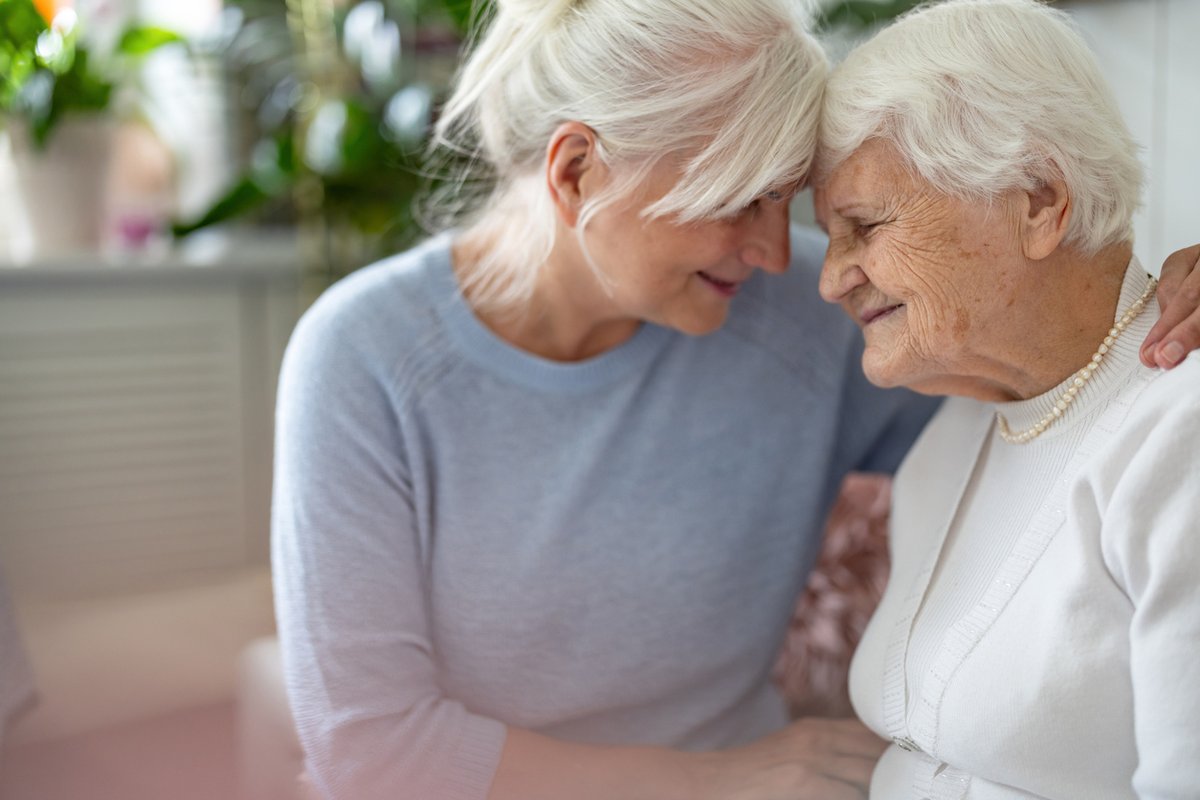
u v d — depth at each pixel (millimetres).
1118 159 956
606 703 1289
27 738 1061
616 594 1267
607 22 1061
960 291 967
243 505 2395
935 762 1045
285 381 1233
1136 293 987
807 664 1442
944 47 962
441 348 1220
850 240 1036
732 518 1299
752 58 1033
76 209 2289
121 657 1215
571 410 1242
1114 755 910
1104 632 906
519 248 1218
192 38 2346
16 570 2191
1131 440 917
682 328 1163
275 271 2332
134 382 2260
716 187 1033
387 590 1184
